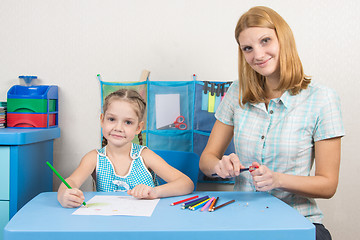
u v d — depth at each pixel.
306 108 1.18
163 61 1.80
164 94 1.79
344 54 1.75
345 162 1.77
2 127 1.70
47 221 0.77
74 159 1.84
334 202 1.79
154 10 1.79
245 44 1.16
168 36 1.79
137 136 1.78
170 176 1.27
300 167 1.20
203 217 0.81
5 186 1.41
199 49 1.79
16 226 0.73
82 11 1.80
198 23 1.79
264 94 1.25
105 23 1.80
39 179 1.63
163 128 1.80
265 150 1.22
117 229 0.72
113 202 0.95
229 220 0.79
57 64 1.82
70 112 1.83
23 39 1.82
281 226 0.75
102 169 1.30
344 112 1.77
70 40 1.81
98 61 1.81
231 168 1.05
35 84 1.83
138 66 1.81
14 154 1.41
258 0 1.76
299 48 1.76
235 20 1.78
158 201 0.97
